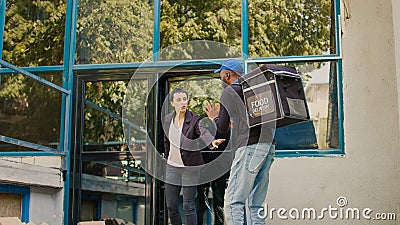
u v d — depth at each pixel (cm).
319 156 484
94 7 543
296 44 511
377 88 490
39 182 455
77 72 533
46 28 545
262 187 392
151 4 538
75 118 522
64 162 504
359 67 495
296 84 389
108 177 508
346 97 492
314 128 491
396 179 474
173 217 448
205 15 531
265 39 516
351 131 486
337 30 504
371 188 475
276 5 521
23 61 539
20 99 529
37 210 466
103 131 516
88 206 507
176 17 535
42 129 521
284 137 491
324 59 501
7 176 402
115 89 525
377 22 500
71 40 540
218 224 465
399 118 482
